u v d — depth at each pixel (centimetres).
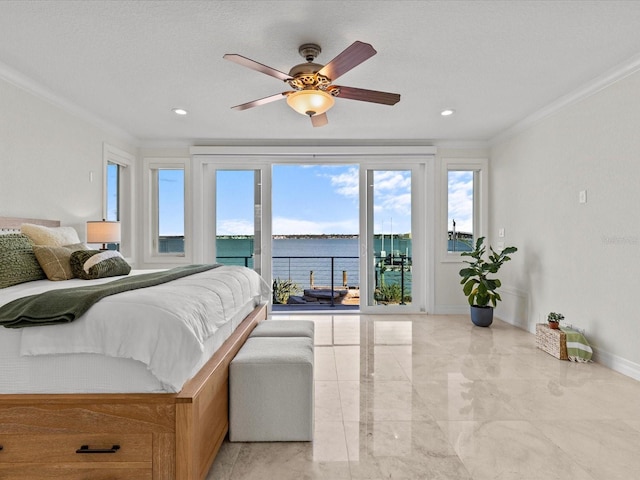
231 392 185
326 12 202
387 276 495
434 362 300
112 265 247
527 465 164
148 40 231
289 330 248
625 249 270
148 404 136
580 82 296
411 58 255
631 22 212
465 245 494
